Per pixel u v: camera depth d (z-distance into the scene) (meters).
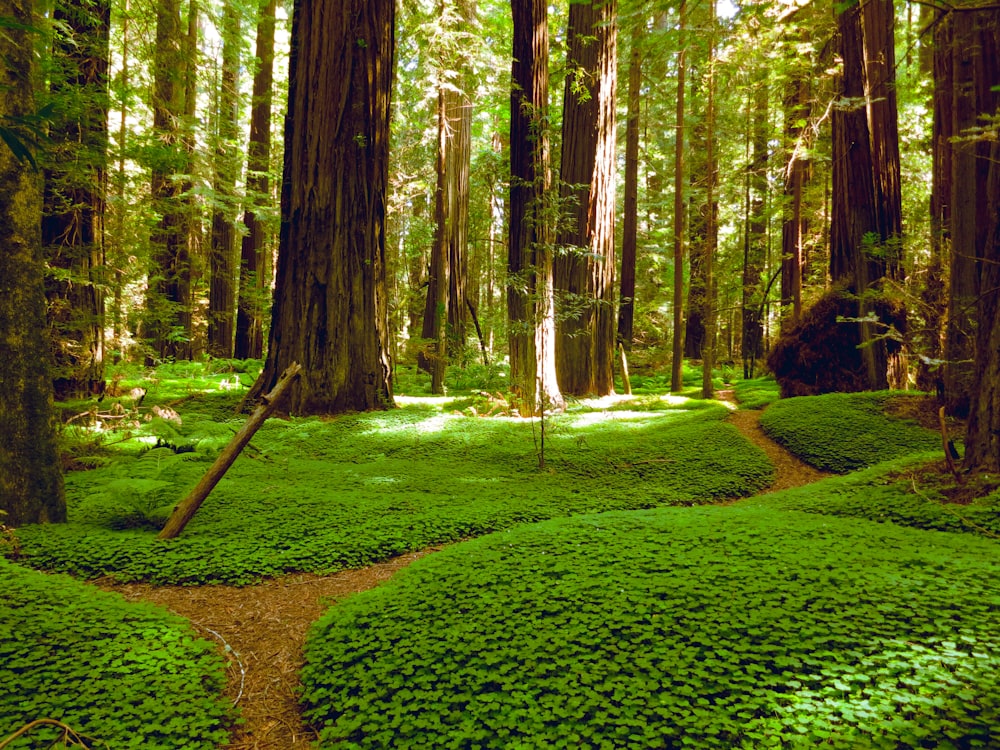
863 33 15.35
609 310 17.30
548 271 13.43
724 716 3.48
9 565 5.71
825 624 4.29
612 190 17.08
